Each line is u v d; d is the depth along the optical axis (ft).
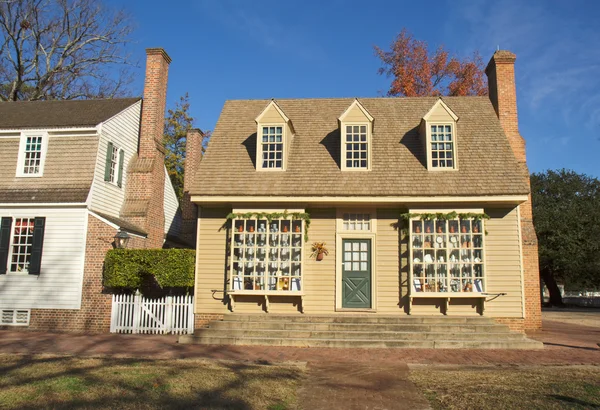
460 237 46.37
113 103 64.49
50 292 50.62
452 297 45.29
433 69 108.78
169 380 26.40
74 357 33.81
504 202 46.16
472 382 27.71
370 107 58.34
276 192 47.11
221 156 52.24
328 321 44.78
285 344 41.50
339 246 47.96
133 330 48.96
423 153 50.96
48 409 20.77
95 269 50.85
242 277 47.16
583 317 78.43
